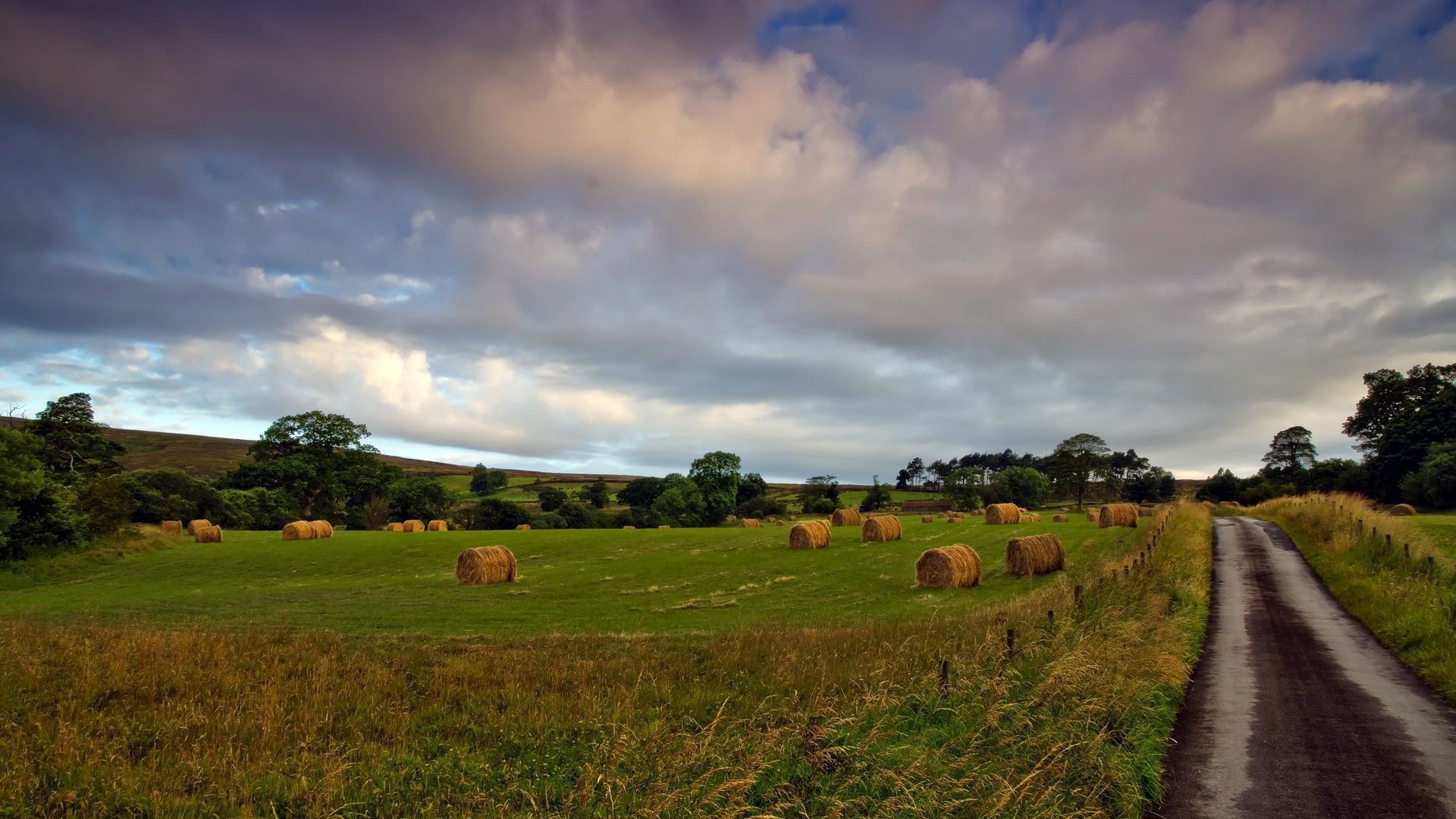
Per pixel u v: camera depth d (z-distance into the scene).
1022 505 118.44
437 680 12.94
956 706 10.48
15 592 32.94
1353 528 34.31
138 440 146.88
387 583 34.41
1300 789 9.07
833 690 12.15
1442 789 9.04
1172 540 35.97
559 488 137.00
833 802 7.34
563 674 13.41
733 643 16.14
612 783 8.10
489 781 8.88
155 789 7.94
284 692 11.84
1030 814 7.19
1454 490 66.06
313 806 7.85
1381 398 81.06
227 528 77.88
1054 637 13.98
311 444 88.69
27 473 38.81
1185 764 9.88
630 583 32.47
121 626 18.28
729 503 114.38
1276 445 109.12
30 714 10.45
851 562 38.22
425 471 165.38
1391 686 13.71
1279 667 15.25
